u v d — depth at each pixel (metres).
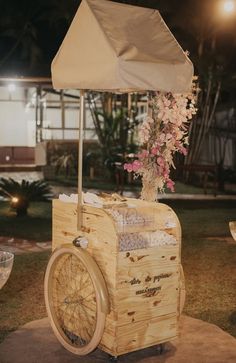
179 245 3.73
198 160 16.36
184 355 3.68
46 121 21.47
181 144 4.18
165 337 3.71
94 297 3.61
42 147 19.00
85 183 14.74
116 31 3.48
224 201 11.62
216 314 4.52
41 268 5.74
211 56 15.10
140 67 3.32
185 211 10.07
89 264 3.50
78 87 3.58
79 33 3.59
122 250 3.45
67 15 15.90
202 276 5.62
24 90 21.53
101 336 3.46
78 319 3.77
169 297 3.71
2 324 4.20
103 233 3.52
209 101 15.52
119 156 14.87
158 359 3.62
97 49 3.42
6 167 18.91
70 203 3.83
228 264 6.12
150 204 3.86
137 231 3.57
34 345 3.81
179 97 3.99
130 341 3.54
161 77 3.41
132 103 16.52
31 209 9.77
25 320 4.30
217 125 17.42
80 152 3.72
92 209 3.60
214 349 3.78
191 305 4.72
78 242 3.62
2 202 10.59
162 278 3.66
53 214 4.02
